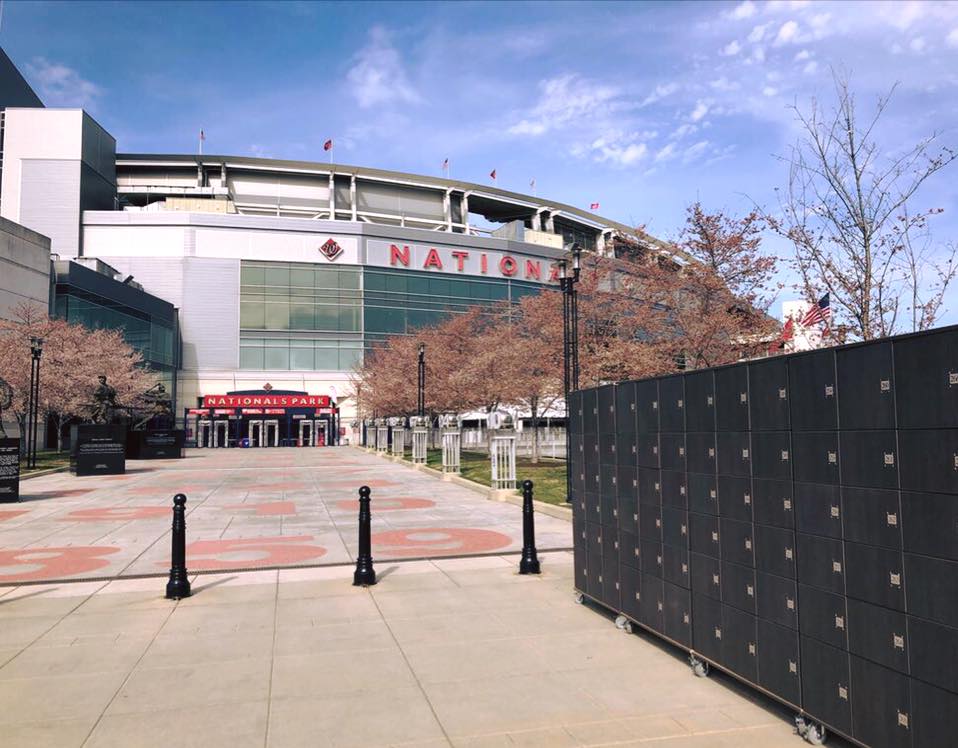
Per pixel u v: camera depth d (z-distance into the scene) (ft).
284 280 232.12
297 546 39.37
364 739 15.24
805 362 14.87
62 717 16.43
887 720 12.57
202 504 60.59
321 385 230.68
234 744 15.02
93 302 174.09
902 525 12.36
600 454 24.98
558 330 91.61
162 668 19.76
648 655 20.61
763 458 16.15
